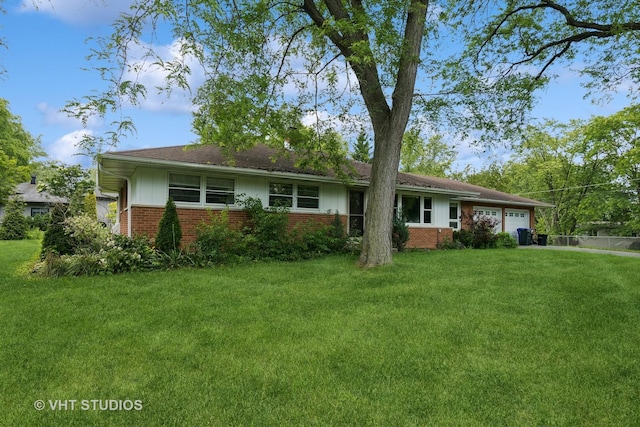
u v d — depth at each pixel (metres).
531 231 22.47
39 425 2.52
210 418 2.60
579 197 28.78
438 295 6.28
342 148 13.41
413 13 8.74
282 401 2.84
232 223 11.17
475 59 10.52
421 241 15.64
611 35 8.41
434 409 2.74
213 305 5.58
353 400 2.86
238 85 7.85
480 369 3.42
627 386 3.11
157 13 5.98
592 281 7.60
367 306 5.59
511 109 10.77
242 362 3.54
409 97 9.24
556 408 2.77
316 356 3.70
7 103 27.80
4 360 3.54
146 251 8.87
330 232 12.59
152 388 3.03
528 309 5.47
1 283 6.99
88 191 19.84
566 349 3.93
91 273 7.90
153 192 10.18
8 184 23.47
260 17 8.57
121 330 4.43
